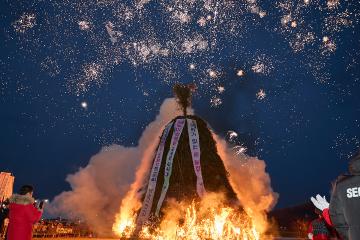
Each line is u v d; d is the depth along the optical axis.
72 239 13.08
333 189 2.06
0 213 7.34
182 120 10.05
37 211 6.25
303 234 17.67
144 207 9.21
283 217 20.91
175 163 9.39
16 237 5.94
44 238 12.45
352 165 1.97
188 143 9.62
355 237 1.89
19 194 6.21
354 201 1.92
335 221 2.02
